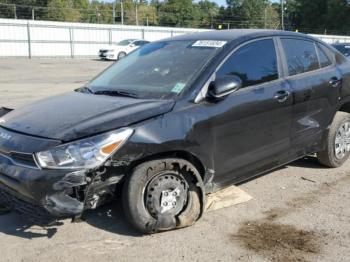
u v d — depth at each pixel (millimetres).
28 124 4062
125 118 3883
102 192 3842
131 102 4227
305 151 5516
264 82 4855
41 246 3961
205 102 4293
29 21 41594
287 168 6043
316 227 4348
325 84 5559
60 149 3652
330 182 5559
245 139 4621
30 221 4250
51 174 3619
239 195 5074
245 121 4574
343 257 3809
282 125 5020
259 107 4691
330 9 85188
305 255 3838
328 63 5828
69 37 44062
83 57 44938
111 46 37875
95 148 3686
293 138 5219
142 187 3971
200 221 4430
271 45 5109
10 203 4031
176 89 4328
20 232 4211
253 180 5582
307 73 5438
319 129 5594
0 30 40406
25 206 3859
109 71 5371
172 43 5270
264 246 3984
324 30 82062
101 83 5062
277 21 95375
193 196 4285
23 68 27453
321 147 5770
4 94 14109
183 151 4141
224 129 4395
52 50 43344
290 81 5133
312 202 4945
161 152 3986
